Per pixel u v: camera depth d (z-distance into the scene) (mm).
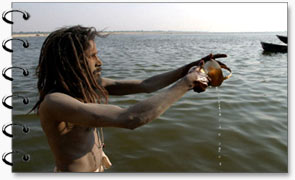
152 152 3158
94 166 1600
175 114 4207
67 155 1447
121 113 1146
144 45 22078
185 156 3068
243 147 3229
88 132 1555
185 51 15383
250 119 4004
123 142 3385
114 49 17156
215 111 4324
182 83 1253
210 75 1600
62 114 1220
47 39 1377
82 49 1334
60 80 1340
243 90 5613
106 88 1768
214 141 3363
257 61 10664
